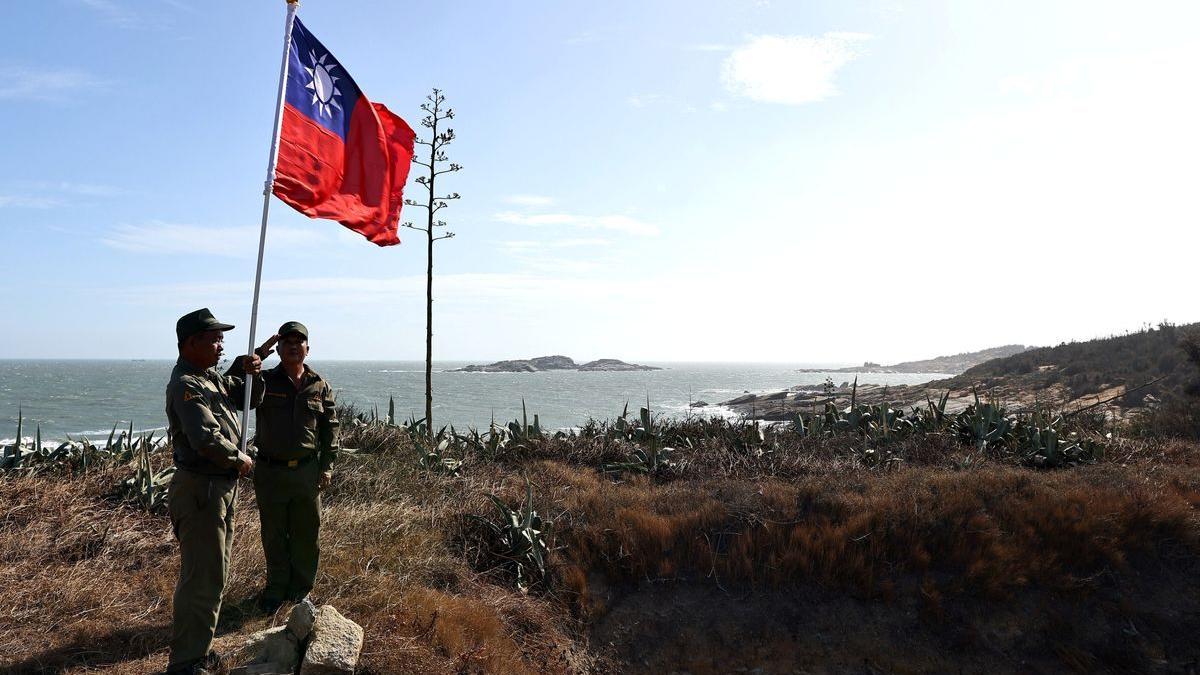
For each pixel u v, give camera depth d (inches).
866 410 500.1
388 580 217.0
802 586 259.9
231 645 169.2
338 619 171.9
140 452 291.3
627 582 260.8
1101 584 265.7
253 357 180.7
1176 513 289.4
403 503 291.4
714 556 265.7
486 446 426.3
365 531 253.9
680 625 247.0
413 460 364.5
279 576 197.6
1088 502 293.1
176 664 150.6
